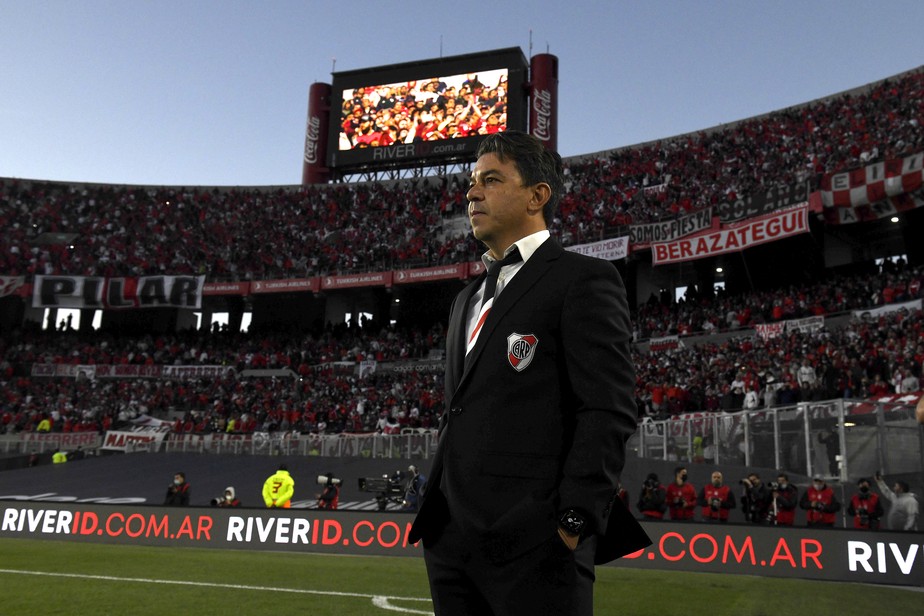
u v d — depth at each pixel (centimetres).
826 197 2595
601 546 201
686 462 1819
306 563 1024
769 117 3578
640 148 3909
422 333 3828
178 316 4253
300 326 4244
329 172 4466
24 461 2792
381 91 4331
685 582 892
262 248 4147
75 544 1250
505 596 175
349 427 2873
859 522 1220
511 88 4084
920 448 1394
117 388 3597
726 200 3103
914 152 2438
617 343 188
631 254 3170
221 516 1236
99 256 4041
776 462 1574
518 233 219
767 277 3350
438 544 192
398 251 3872
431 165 4259
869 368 1933
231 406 3266
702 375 2378
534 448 185
